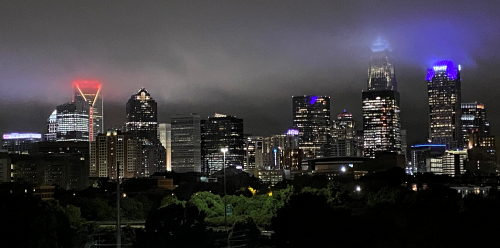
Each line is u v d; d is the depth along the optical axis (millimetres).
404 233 120125
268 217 193500
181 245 119500
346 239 113938
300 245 113312
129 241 135625
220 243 133250
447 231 120688
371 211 159625
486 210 129875
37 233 115312
